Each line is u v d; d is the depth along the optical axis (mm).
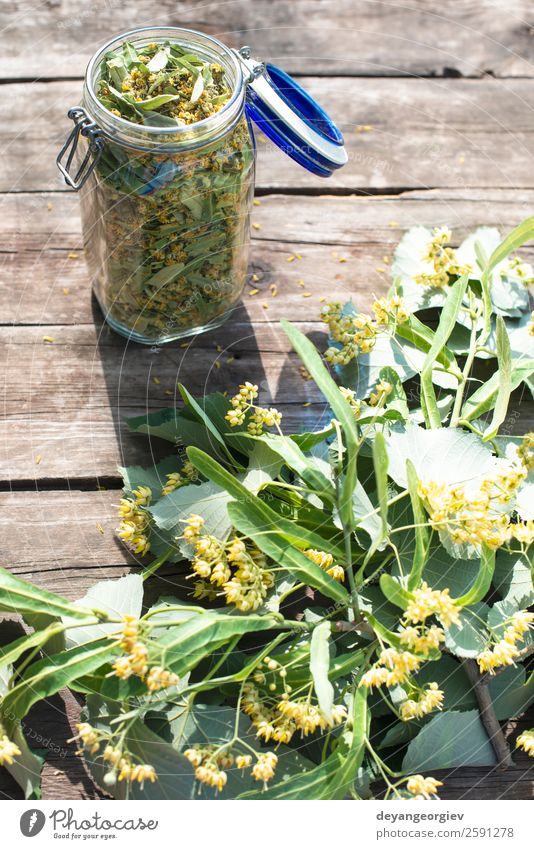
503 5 1333
